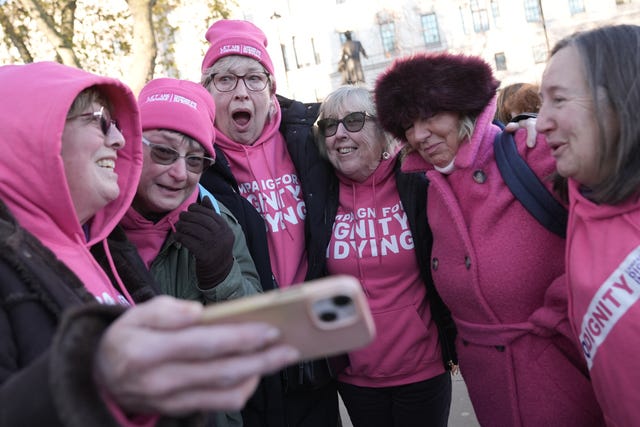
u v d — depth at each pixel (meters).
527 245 1.84
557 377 1.84
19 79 1.25
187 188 2.08
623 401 1.41
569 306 1.60
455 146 1.98
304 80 29.25
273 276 2.44
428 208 2.24
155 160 1.96
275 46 28.64
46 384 0.66
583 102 1.44
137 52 10.56
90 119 1.33
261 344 0.61
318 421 2.55
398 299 2.44
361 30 28.80
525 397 1.89
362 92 2.47
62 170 1.19
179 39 19.91
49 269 1.03
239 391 0.62
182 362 0.60
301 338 0.63
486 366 1.98
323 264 2.49
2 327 0.93
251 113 2.64
